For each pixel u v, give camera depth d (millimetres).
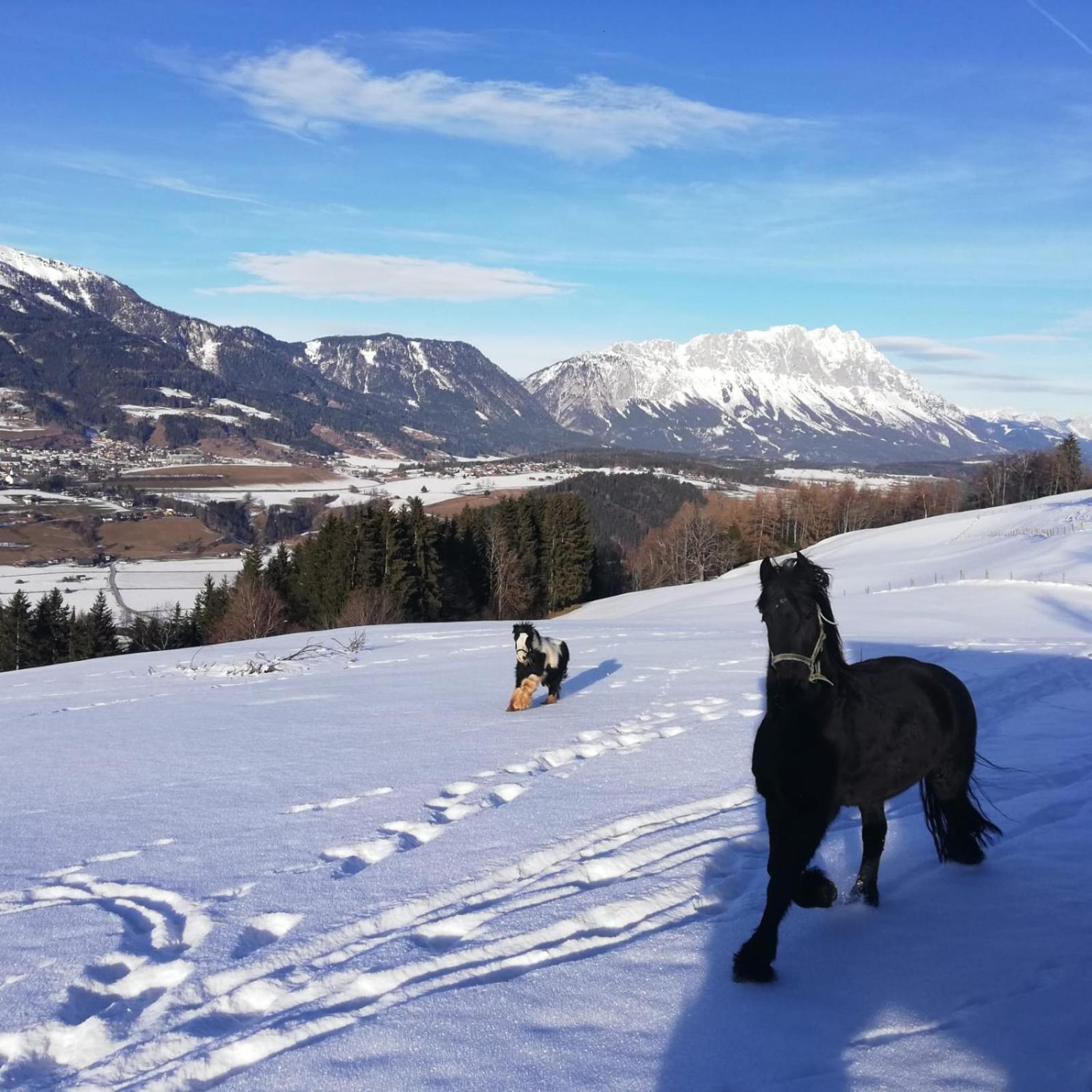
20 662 56094
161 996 4238
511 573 65625
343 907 5191
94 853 6453
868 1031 3889
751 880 5621
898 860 6082
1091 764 8211
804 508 98750
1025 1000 4066
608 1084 3475
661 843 6121
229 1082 3506
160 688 16969
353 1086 3459
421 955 4520
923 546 52656
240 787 8258
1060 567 36062
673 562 85500
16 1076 3701
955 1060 3643
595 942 4750
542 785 7781
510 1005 4055
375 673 17312
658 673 15180
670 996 4164
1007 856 5945
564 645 12586
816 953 4652
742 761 8422
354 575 53719
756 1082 3508
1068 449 104500
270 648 23969
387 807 7324
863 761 4938
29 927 5102
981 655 15547
